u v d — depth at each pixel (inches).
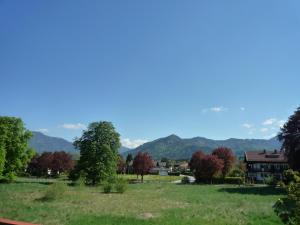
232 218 1073.5
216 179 4106.8
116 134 3056.1
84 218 1042.7
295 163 2544.3
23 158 2999.5
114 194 2027.6
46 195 1609.3
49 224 940.6
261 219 1055.6
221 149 4475.9
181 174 6993.1
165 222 984.9
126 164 6392.7
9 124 2918.3
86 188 2453.2
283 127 2618.1
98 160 2910.9
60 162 5285.4
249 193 2191.2
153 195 1975.9
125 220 1011.3
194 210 1272.1
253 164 4680.1
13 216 1076.5
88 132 3009.4
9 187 2332.7
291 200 358.6
